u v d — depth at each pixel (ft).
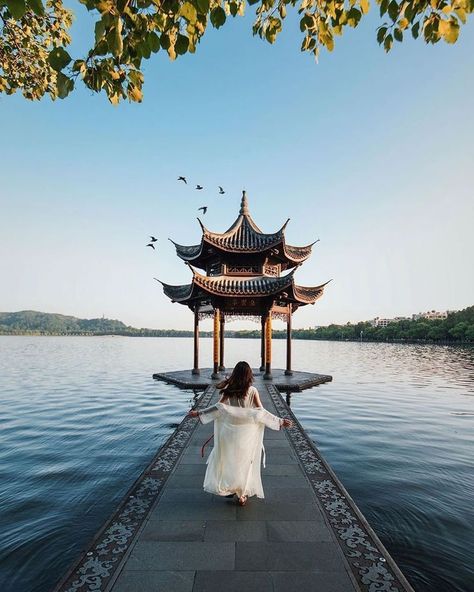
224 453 17.29
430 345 350.64
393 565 13.00
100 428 41.11
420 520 20.99
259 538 14.70
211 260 69.41
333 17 14.32
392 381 82.23
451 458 31.58
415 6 12.48
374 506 22.62
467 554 17.84
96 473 28.02
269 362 66.39
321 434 38.50
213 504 17.76
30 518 21.16
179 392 61.87
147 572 12.49
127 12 10.88
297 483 20.68
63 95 11.64
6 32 23.75
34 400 57.52
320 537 14.83
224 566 12.85
